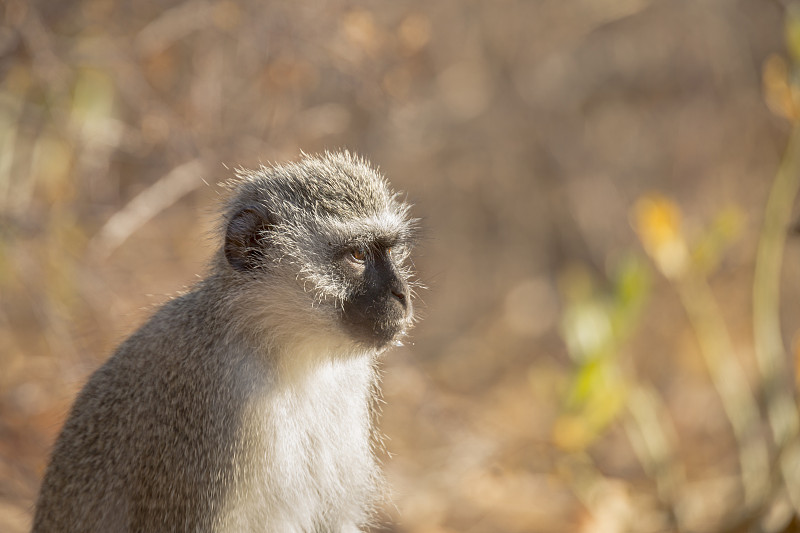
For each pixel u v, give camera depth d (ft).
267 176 29.40
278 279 27.81
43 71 40.14
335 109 44.78
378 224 28.45
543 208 66.08
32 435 39.04
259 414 27.20
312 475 28.73
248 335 27.68
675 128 63.57
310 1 42.93
